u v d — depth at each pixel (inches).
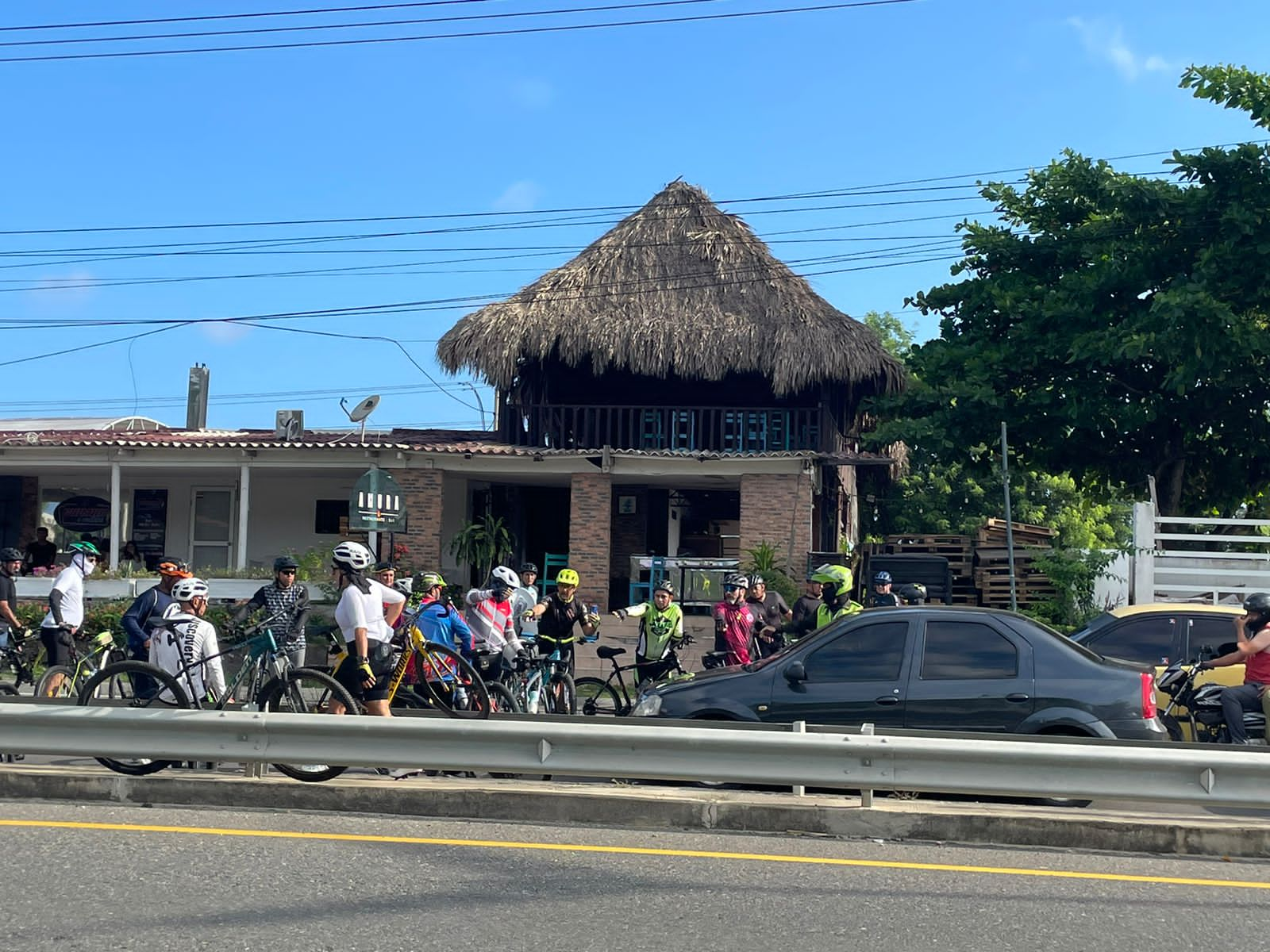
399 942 212.5
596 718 346.6
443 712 363.3
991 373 876.0
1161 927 229.6
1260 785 289.9
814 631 382.3
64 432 1061.1
